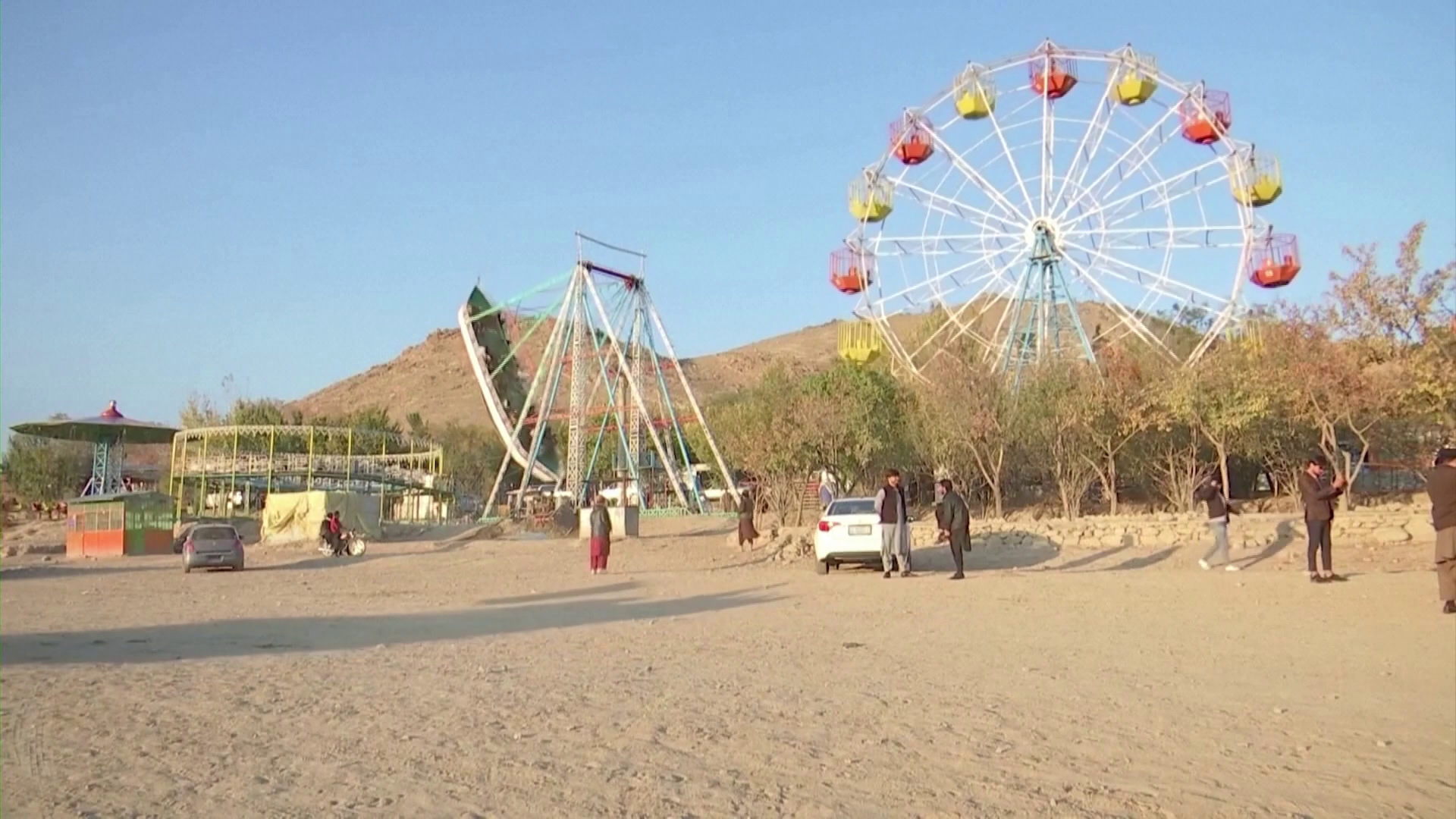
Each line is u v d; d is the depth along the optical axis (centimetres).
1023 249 4584
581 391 5741
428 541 4903
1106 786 620
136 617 1723
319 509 4912
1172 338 4878
